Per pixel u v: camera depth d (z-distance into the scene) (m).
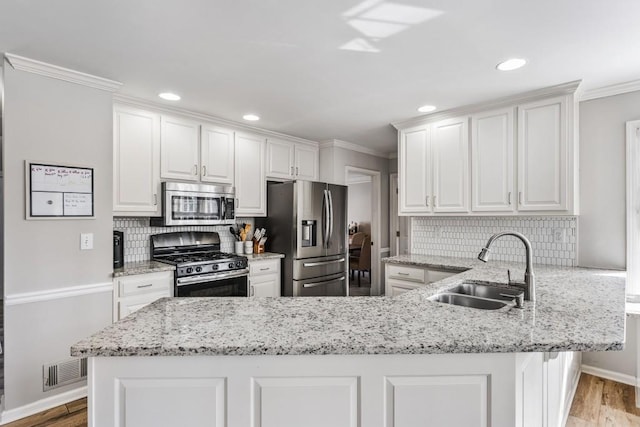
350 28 1.85
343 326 1.28
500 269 2.72
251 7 1.66
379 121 3.60
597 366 2.80
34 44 2.01
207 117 3.40
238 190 3.71
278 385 1.13
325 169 4.59
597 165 2.78
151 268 2.83
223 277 3.29
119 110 2.84
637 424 2.16
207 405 1.12
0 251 3.24
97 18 1.74
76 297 2.42
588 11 1.68
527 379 1.25
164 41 1.98
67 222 2.38
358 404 1.14
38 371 2.25
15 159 2.18
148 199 3.02
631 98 2.64
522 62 2.24
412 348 1.10
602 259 2.76
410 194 3.54
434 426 1.14
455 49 2.08
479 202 3.07
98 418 1.12
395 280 3.42
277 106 3.13
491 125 3.01
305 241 3.96
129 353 1.08
